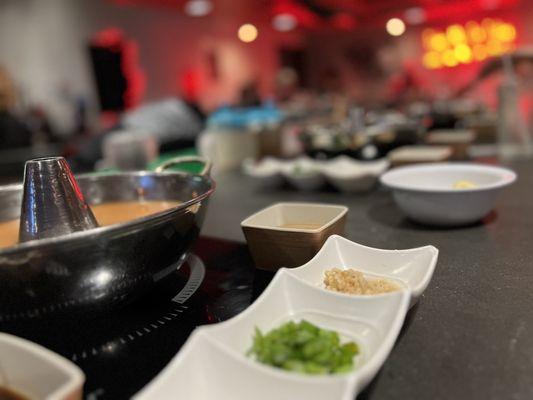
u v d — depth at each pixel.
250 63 7.92
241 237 1.22
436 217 1.13
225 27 7.11
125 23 5.41
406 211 1.18
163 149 2.76
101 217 0.97
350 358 0.57
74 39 4.83
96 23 5.05
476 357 0.61
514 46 7.34
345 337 0.64
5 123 4.01
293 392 0.49
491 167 1.24
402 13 7.02
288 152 3.01
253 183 2.03
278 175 1.82
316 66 9.94
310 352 0.55
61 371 0.51
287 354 0.56
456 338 0.66
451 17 7.85
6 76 4.20
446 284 0.84
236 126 2.56
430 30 8.31
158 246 0.69
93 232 0.59
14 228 0.92
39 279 0.59
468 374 0.58
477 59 7.83
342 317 0.67
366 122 2.37
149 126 2.80
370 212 1.39
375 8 6.72
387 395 0.55
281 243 0.90
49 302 0.63
